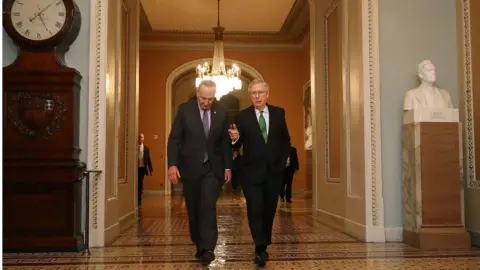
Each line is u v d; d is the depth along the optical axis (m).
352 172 6.21
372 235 5.61
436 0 5.91
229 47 15.43
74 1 5.36
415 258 4.60
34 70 5.00
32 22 5.08
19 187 4.93
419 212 5.16
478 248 5.15
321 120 8.28
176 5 12.55
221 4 12.48
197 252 4.55
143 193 15.24
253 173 4.16
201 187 4.26
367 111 5.69
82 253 4.87
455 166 5.21
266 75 15.44
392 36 5.82
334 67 7.53
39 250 4.91
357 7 5.98
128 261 4.46
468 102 5.65
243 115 4.25
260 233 4.18
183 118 4.30
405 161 5.51
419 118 5.22
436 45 5.86
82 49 5.36
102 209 5.28
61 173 4.92
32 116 4.91
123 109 7.14
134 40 8.17
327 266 4.23
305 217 8.41
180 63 15.43
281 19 13.73
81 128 5.29
